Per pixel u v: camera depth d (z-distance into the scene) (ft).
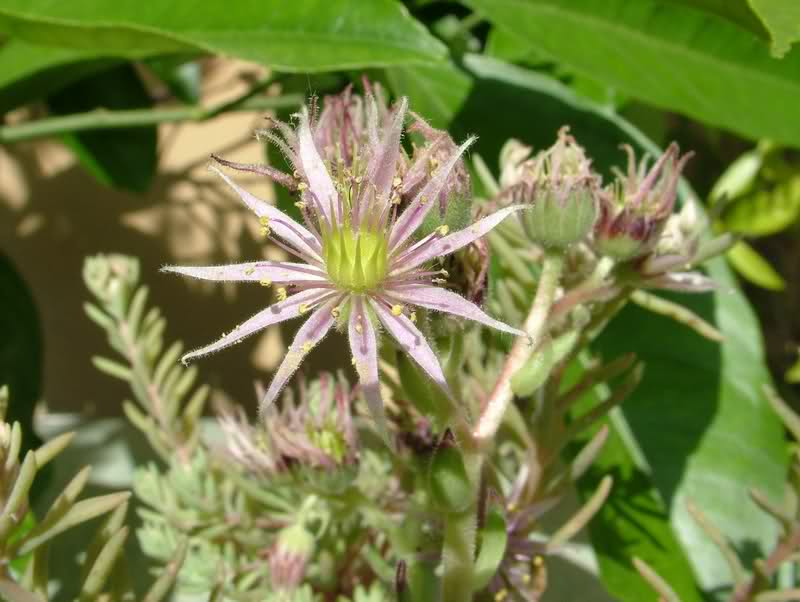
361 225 0.19
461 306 0.17
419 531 0.22
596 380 0.23
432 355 0.17
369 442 0.32
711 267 0.35
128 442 0.37
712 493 0.31
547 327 0.20
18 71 0.36
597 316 0.24
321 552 0.25
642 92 0.33
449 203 0.19
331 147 0.21
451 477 0.18
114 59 0.37
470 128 0.35
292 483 0.23
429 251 0.18
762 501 0.22
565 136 0.22
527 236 0.21
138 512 0.27
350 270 0.18
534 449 0.23
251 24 0.28
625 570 0.28
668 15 0.33
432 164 0.19
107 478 0.35
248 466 0.24
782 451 0.32
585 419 0.23
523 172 0.24
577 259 0.25
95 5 0.28
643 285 0.23
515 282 0.25
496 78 0.36
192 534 0.26
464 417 0.19
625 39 0.34
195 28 0.28
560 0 0.34
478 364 0.23
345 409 0.23
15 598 0.17
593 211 0.20
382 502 0.25
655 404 0.33
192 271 0.18
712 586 0.29
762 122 0.33
